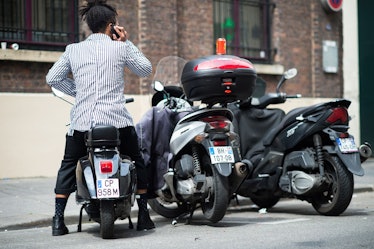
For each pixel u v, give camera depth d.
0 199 14.31
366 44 27.27
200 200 10.74
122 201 9.55
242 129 12.52
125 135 10.21
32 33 19.55
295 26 25.47
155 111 11.32
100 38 10.27
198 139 10.39
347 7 26.62
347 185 11.16
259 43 24.88
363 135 27.20
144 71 10.35
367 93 27.27
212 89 10.45
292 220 11.30
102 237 9.75
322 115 11.34
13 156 18.66
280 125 12.02
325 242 8.80
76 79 10.04
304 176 11.44
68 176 10.28
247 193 12.48
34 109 19.00
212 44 23.19
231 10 24.14
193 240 9.34
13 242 9.75
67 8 20.12
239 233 9.88
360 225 10.32
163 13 21.70
